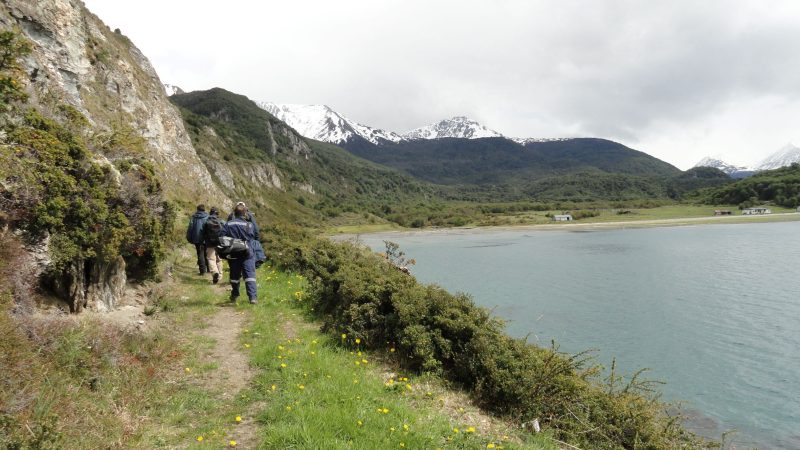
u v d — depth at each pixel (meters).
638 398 9.67
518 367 8.42
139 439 4.61
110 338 6.15
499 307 32.34
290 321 10.34
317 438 4.98
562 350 22.89
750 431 15.09
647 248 72.25
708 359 21.77
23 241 6.11
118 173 8.62
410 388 7.50
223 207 75.50
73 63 37.06
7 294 5.27
